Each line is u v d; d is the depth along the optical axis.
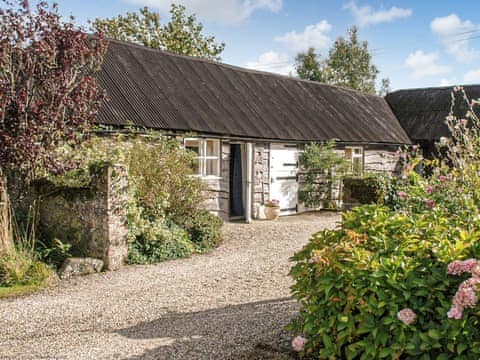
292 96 16.48
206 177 12.02
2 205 6.70
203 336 4.33
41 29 7.79
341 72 37.91
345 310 3.25
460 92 21.47
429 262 3.29
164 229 8.38
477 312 2.80
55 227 7.66
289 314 4.95
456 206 4.69
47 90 7.66
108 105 10.41
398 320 3.05
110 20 28.62
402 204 5.43
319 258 3.42
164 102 11.70
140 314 5.12
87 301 5.62
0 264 6.31
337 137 15.48
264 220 13.24
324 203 15.70
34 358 3.90
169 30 29.97
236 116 13.02
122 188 7.42
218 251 8.84
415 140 20.12
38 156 7.56
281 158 14.20
